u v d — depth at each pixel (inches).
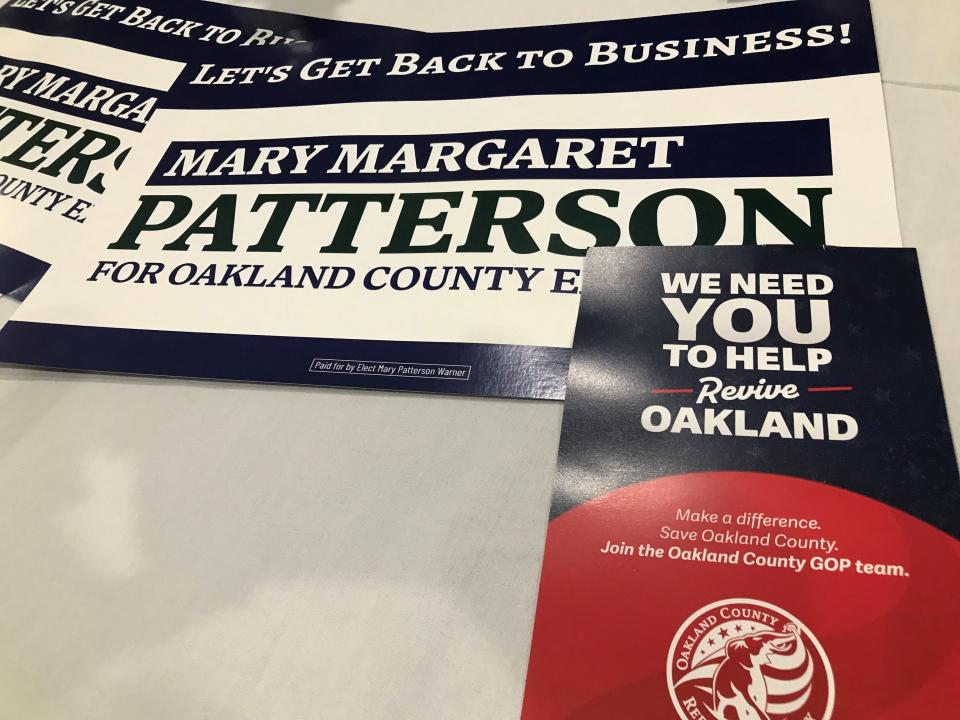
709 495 7.6
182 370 9.9
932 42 11.0
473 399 9.2
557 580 7.4
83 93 13.8
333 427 9.3
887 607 6.8
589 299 9.3
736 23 11.6
